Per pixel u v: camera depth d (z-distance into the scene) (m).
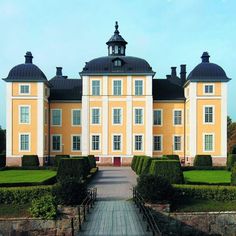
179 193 23.34
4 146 89.19
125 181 36.56
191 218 21.50
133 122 59.88
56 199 21.22
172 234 21.39
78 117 62.56
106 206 23.20
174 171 27.06
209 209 22.20
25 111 58.16
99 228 18.05
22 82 58.09
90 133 59.91
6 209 21.83
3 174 39.38
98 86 60.03
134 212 21.41
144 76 59.91
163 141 61.97
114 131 59.81
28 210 21.48
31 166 51.84
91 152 59.84
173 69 67.44
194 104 57.97
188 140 59.75
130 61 60.84
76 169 31.25
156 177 22.33
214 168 48.56
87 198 21.50
